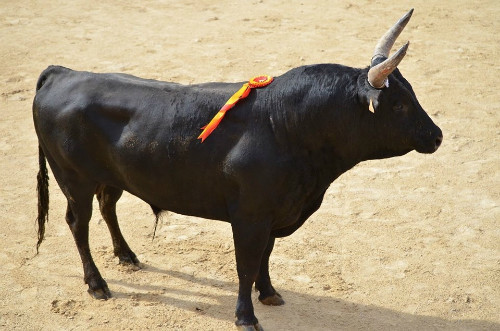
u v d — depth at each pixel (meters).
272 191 7.65
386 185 12.35
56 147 8.73
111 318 8.77
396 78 7.48
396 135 7.51
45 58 18.78
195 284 9.55
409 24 21.19
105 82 8.57
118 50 19.28
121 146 8.25
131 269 9.88
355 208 11.59
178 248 10.45
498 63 18.12
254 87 7.87
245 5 23.23
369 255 10.24
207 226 11.09
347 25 21.16
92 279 9.21
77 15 22.44
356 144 7.64
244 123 7.75
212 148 7.84
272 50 19.09
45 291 9.36
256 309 9.01
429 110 15.31
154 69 17.86
